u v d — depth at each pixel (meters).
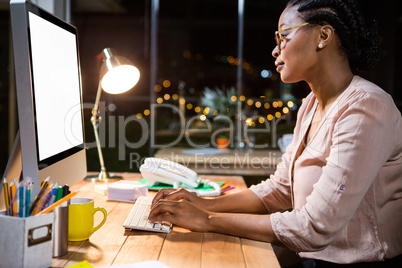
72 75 1.26
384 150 0.97
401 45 5.22
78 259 0.80
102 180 1.78
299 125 1.37
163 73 6.41
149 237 0.97
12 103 4.55
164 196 1.21
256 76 6.12
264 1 6.21
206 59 6.58
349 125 0.99
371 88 1.05
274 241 0.97
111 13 5.51
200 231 1.02
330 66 1.12
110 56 1.69
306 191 1.15
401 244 1.11
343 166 0.95
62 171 1.09
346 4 1.09
